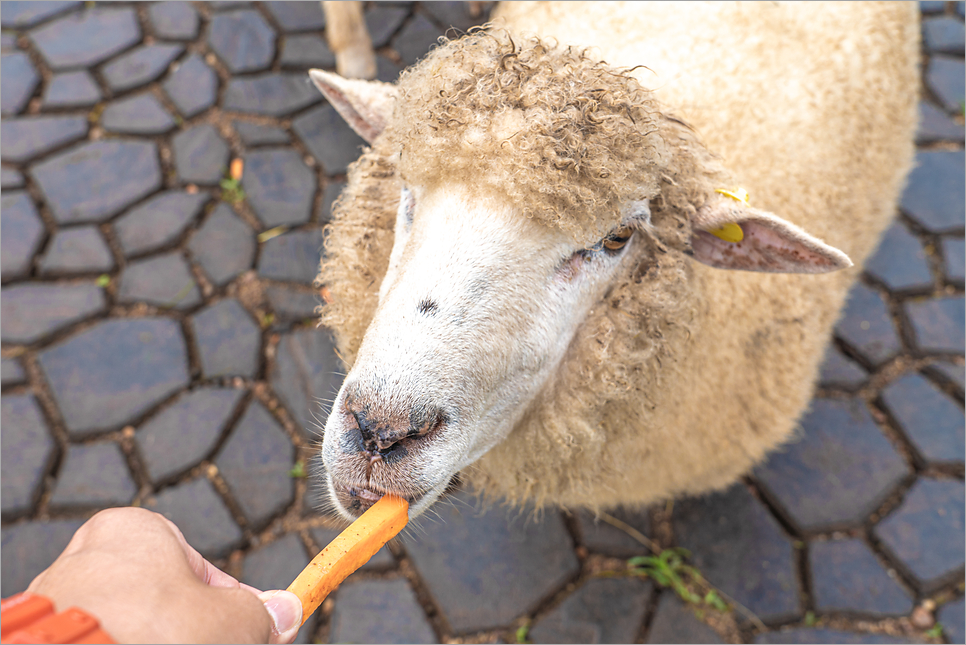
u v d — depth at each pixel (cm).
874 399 105
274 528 96
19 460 98
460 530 96
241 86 134
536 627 91
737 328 79
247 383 106
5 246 116
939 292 115
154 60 137
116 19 142
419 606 92
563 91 62
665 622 92
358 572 94
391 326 61
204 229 119
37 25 141
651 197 66
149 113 131
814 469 99
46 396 104
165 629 45
